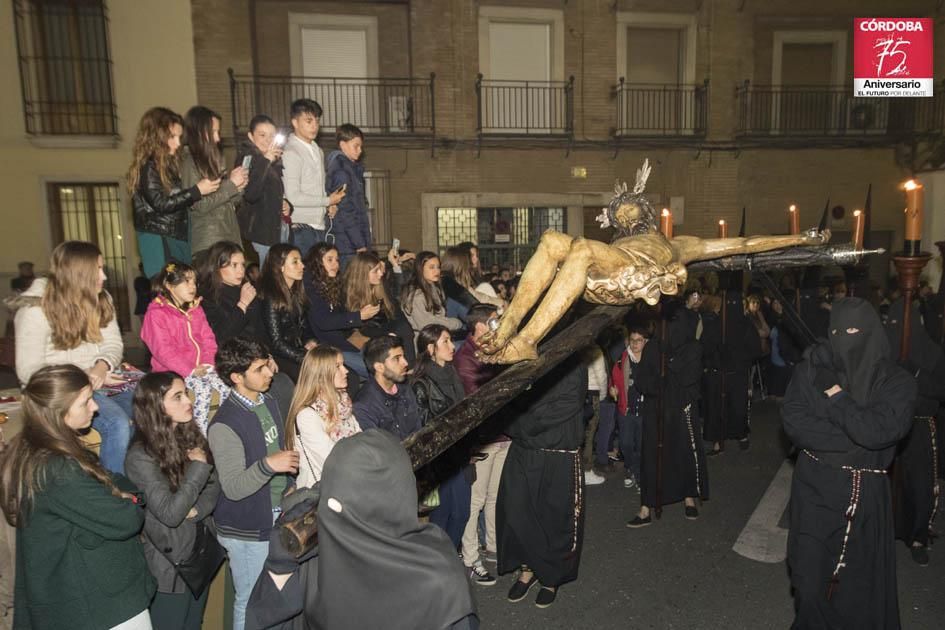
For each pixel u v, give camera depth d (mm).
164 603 3094
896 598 3479
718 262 3092
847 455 3412
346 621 1622
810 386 3516
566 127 14586
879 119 15688
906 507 5035
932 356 4961
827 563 3469
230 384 3410
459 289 6262
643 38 14938
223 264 4203
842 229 15758
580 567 5020
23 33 12289
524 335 2098
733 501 6254
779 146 15297
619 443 6996
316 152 5926
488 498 5004
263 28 13625
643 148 14953
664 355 5469
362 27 14000
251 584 3344
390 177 14203
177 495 2998
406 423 4078
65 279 3369
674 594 4625
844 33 15352
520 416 4371
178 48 12938
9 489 2520
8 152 12445
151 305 3842
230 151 13328
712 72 15039
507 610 4461
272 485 3428
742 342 7605
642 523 5723
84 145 12711
